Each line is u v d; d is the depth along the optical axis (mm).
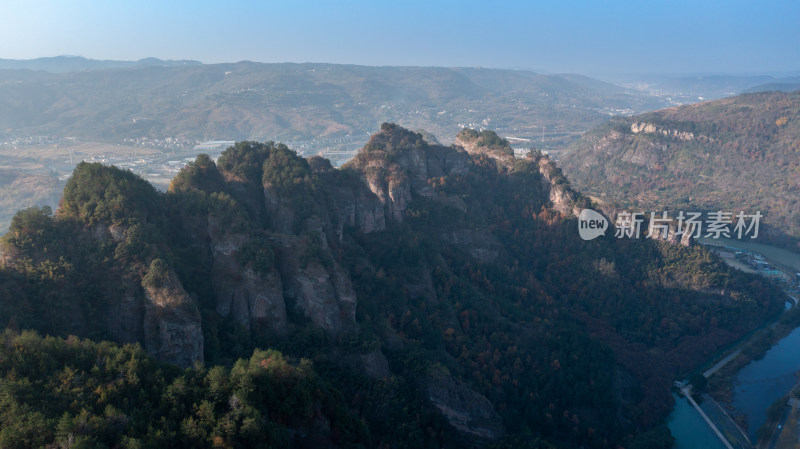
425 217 162250
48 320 80312
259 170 134875
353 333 104188
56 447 51312
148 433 56938
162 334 82875
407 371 106000
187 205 107312
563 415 120500
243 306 98188
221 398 64062
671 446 122625
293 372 72062
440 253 156500
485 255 166875
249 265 99000
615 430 122312
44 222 88875
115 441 55031
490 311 141625
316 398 73312
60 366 64250
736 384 152375
